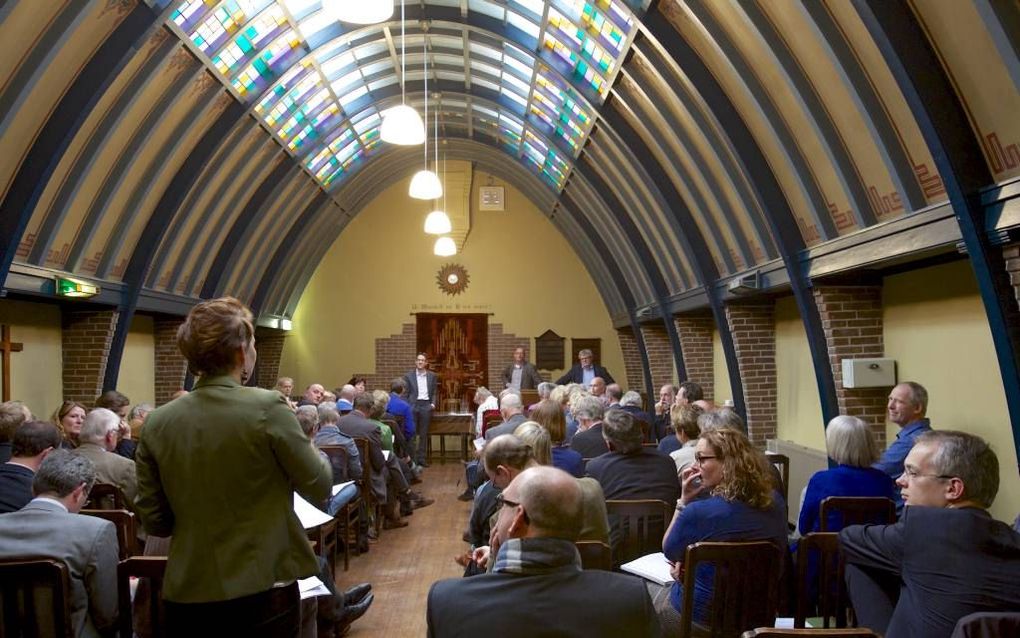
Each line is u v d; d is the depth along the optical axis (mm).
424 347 18484
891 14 4512
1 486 3979
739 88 6906
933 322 6234
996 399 5465
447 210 18172
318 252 17516
